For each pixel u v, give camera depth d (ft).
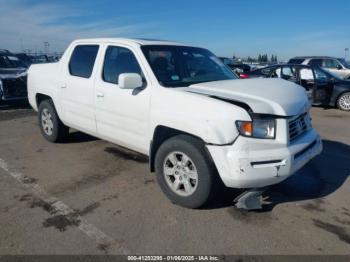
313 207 11.74
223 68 15.43
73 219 10.77
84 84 15.35
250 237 9.84
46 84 18.11
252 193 10.69
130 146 13.79
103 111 14.39
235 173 9.77
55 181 13.84
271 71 37.55
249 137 9.87
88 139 19.95
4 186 13.30
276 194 12.75
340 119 28.63
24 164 15.81
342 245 9.51
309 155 11.43
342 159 16.97
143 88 12.50
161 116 11.51
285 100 10.73
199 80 13.38
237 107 9.96
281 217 11.01
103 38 15.24
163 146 11.57
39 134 21.48
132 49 13.38
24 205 11.69
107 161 16.22
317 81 33.71
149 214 11.12
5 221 10.60
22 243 9.43
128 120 13.20
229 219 10.83
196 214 11.12
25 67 36.63
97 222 10.61
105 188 13.17
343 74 51.29
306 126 12.15
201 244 9.48
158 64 12.84
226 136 9.84
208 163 10.50
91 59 15.42
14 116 28.22
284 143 10.27
